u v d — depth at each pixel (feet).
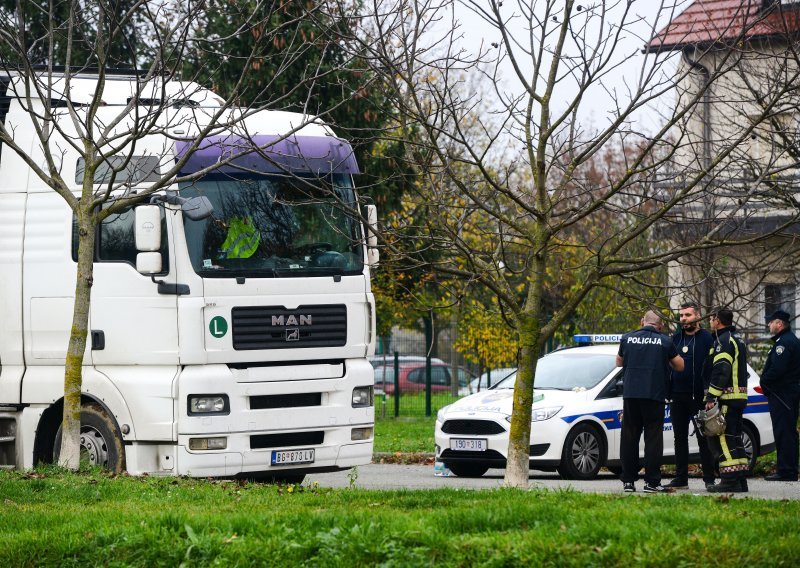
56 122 97.09
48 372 103.65
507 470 87.25
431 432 193.06
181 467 97.60
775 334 127.95
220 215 100.01
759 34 116.98
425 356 234.38
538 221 83.41
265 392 100.27
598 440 129.39
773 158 92.99
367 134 174.81
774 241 137.49
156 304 98.68
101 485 88.53
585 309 211.00
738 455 111.45
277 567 62.54
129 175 97.66
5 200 105.70
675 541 59.00
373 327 106.11
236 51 173.68
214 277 98.84
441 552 60.90
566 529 63.10
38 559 66.39
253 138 101.71
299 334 101.60
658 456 108.88
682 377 114.52
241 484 94.68
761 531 62.49
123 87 109.60
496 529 65.82
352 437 104.63
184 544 65.46
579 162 85.10
